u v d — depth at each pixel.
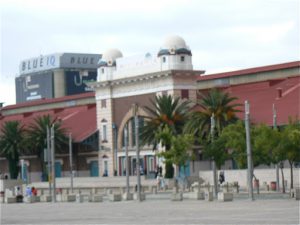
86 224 41.97
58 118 126.56
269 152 69.62
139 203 65.69
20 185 111.06
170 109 98.69
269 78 110.25
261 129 70.75
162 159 100.19
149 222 41.38
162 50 108.44
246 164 71.88
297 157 68.62
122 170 115.56
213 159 70.62
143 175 101.25
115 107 117.25
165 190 92.00
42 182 113.94
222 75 115.38
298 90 103.25
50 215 53.03
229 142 70.12
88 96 131.50
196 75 108.81
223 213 46.75
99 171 119.38
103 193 91.56
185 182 92.62
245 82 112.69
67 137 119.75
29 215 54.22
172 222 40.56
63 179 109.25
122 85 115.50
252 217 42.31
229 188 78.88
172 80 106.88
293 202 56.56
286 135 68.38
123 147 115.31
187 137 82.00
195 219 42.31
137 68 113.00
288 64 108.56
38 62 196.75
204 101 95.25
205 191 76.88
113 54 118.25
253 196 63.94
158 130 95.62
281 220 39.16
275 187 80.81
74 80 193.25
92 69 196.12
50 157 95.38
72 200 78.75
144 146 111.06
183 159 81.56
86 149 121.50
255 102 104.88
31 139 118.94
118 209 57.03
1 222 46.88
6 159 131.62
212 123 74.06
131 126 114.44
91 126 122.12
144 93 111.50
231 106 94.88
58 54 191.88
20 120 132.88
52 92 192.12
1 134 130.38
